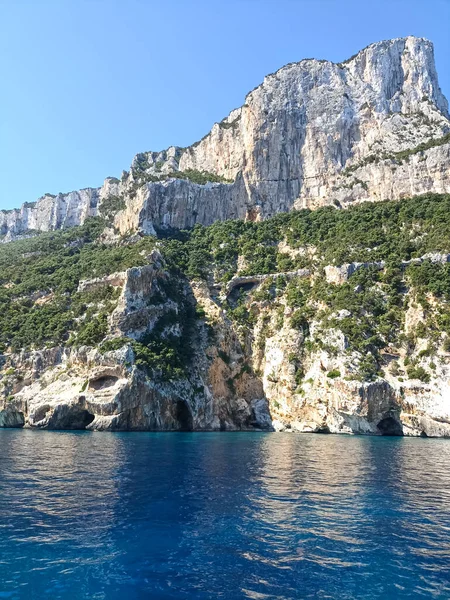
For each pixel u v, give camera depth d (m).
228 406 89.00
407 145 132.12
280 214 132.25
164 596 15.75
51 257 121.56
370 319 86.06
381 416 75.69
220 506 25.75
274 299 103.19
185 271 110.06
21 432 68.12
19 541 20.08
